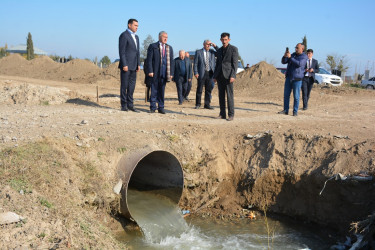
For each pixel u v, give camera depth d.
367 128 9.09
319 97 16.83
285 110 11.82
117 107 12.03
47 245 4.43
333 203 7.20
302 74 11.13
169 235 6.82
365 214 6.68
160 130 8.64
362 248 6.22
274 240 6.93
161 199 7.85
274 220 7.74
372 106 14.18
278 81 23.00
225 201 8.20
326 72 27.25
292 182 7.75
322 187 7.34
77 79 28.47
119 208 6.77
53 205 5.28
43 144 6.64
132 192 8.05
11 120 8.80
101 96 14.91
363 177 6.89
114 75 27.36
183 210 7.96
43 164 6.09
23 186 5.35
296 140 8.22
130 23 10.39
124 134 8.05
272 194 8.00
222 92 10.25
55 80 29.27
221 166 8.39
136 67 10.79
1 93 12.33
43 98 11.98
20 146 6.48
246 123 9.80
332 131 8.70
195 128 8.98
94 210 6.45
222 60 9.97
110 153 7.27
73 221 5.20
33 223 4.66
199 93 12.45
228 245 6.67
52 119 9.17
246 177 8.25
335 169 7.28
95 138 7.61
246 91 21.81
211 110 12.27
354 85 34.06
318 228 7.32
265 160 8.20
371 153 7.24
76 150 6.95
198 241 6.76
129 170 6.83
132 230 6.84
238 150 8.62
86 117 9.63
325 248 6.70
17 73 31.92
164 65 10.59
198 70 12.23
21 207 4.85
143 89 22.53
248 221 7.70
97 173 6.70
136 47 10.62
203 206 8.10
